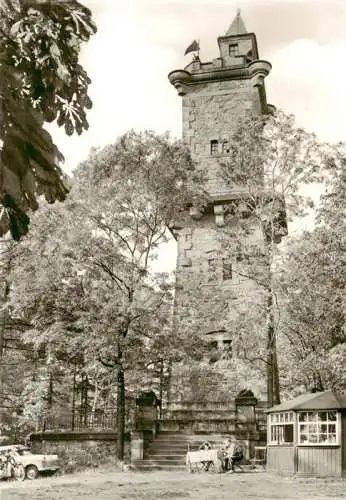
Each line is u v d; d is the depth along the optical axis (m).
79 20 4.95
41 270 27.48
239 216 31.61
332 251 26.50
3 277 29.17
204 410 31.50
